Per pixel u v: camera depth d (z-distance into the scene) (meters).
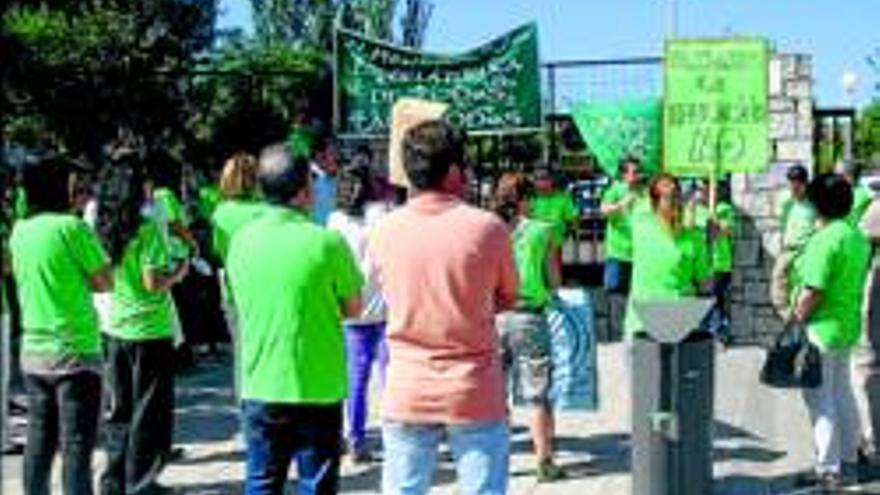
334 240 6.50
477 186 17.23
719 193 15.85
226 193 8.54
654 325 7.80
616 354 15.40
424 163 5.99
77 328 7.66
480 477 5.96
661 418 7.77
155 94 19.03
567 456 10.31
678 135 11.88
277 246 6.48
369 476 9.61
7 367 5.97
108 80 18.50
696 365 7.79
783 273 9.49
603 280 17.05
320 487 6.57
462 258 5.91
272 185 6.58
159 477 9.41
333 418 6.59
